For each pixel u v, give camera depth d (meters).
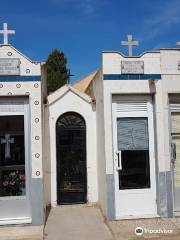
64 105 11.65
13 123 9.84
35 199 9.61
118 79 10.11
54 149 11.55
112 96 10.20
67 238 8.71
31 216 9.64
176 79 10.33
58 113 11.62
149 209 10.23
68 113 11.70
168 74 10.30
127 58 10.17
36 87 9.76
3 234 9.02
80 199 11.66
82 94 11.73
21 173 9.80
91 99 11.73
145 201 10.24
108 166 9.95
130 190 10.19
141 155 10.33
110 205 9.85
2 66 9.71
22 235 8.94
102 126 10.34
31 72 9.76
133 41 10.33
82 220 10.06
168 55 10.32
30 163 9.73
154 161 10.34
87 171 11.64
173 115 10.41
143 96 10.36
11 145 9.83
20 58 9.75
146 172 10.31
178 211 10.22
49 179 11.48
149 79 10.21
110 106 10.05
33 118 9.73
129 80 10.15
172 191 10.15
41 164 9.68
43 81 10.91
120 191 10.15
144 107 10.37
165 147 10.20
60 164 11.61
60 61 32.28
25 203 9.77
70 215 10.52
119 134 10.25
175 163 10.34
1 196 9.76
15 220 9.67
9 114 9.82
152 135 10.38
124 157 10.24
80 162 11.70
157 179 10.21
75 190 11.65
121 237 8.59
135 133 10.33
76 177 11.67
